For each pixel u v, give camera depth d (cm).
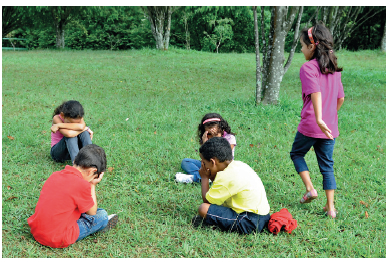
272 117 637
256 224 286
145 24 2692
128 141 498
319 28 312
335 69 311
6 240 275
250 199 283
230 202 290
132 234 288
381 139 543
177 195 355
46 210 256
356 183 390
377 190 375
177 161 433
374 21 2300
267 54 700
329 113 314
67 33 2788
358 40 2458
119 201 334
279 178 398
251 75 1179
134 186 371
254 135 536
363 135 561
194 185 378
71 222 266
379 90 982
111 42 2689
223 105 724
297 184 388
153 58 1516
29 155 441
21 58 1421
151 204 337
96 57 1521
